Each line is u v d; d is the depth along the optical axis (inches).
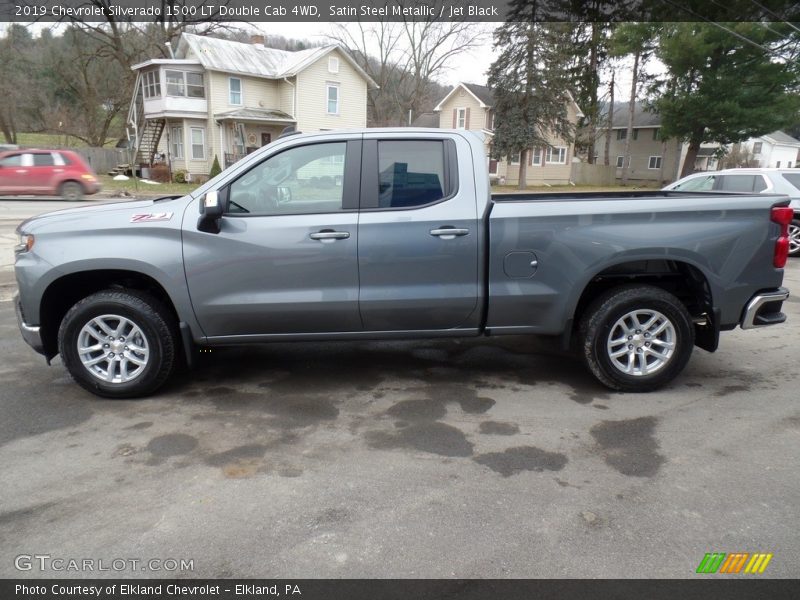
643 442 140.1
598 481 122.4
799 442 140.0
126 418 154.1
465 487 120.3
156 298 165.9
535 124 1300.4
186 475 125.0
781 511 111.2
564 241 160.6
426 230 158.9
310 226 157.6
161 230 155.8
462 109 1588.3
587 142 1753.2
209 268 157.1
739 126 1128.8
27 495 117.1
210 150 1305.4
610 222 160.4
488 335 169.6
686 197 170.2
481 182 162.1
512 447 137.8
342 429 147.6
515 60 1262.3
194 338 163.8
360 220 158.4
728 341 226.8
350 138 162.1
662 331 168.6
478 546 101.3
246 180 160.6
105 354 163.0
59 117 1646.2
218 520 109.0
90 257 154.6
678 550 100.0
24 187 758.5
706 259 162.4
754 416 155.0
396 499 115.9
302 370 192.2
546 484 121.3
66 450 136.2
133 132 1428.4
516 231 160.1
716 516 109.7
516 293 162.4
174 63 1234.0
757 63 1080.2
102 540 103.2
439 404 163.8
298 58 1355.8
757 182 419.2
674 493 117.6
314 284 159.9
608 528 106.2
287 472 126.5
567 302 164.1
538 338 228.8
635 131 2009.1
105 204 173.2
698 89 1144.8
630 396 169.3
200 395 170.2
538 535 104.3
